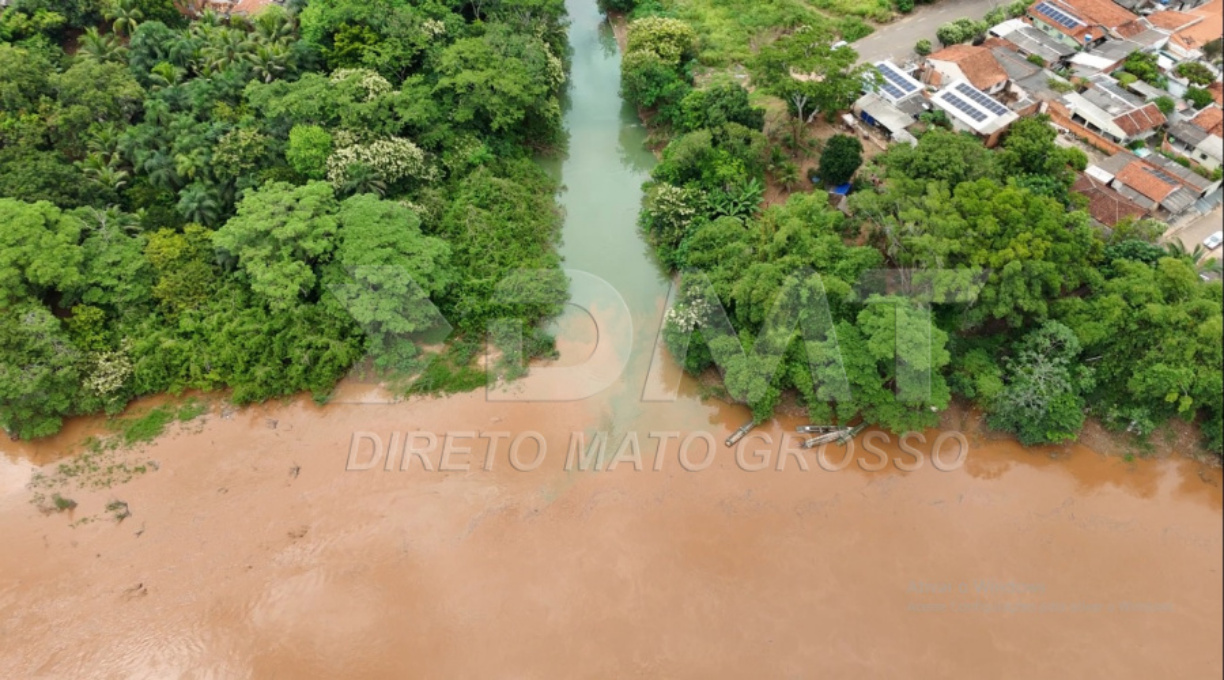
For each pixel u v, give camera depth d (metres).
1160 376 26.58
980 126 37.78
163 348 30.23
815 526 26.31
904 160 32.38
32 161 32.97
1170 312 26.83
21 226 28.95
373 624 24.31
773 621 24.06
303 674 23.27
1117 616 23.69
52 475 28.33
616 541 26.16
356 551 26.08
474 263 34.03
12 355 28.06
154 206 33.59
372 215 31.97
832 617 24.08
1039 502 26.77
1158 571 24.78
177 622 24.44
